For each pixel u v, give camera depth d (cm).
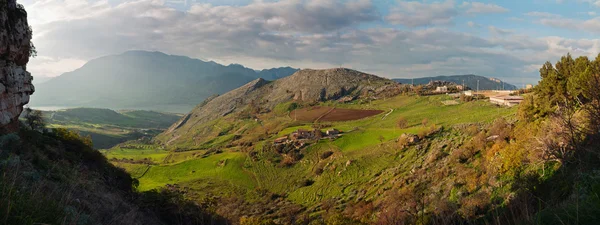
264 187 7925
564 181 1705
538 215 636
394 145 7506
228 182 8475
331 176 7244
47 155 2661
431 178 4534
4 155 1742
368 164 7062
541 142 2445
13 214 573
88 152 3647
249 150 10669
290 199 6750
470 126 6488
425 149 6366
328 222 3534
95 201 1575
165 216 2550
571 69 3500
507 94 11194
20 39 2861
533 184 1984
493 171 3347
